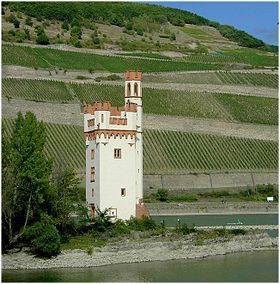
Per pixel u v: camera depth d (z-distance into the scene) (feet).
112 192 440.04
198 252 424.87
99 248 394.73
